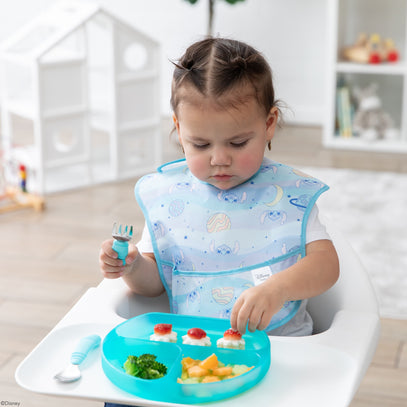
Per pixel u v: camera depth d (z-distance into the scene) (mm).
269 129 869
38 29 3393
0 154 2865
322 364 745
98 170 2979
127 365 705
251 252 907
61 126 2705
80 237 2334
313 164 3086
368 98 3430
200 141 804
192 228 942
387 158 3203
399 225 2371
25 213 2547
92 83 3965
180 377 716
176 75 820
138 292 949
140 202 985
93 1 3932
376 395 1479
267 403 678
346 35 3576
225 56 797
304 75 3766
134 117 2889
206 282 921
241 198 928
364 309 927
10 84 4059
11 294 1935
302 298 812
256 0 3709
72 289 1973
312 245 881
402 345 1668
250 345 772
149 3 3885
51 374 725
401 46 3527
